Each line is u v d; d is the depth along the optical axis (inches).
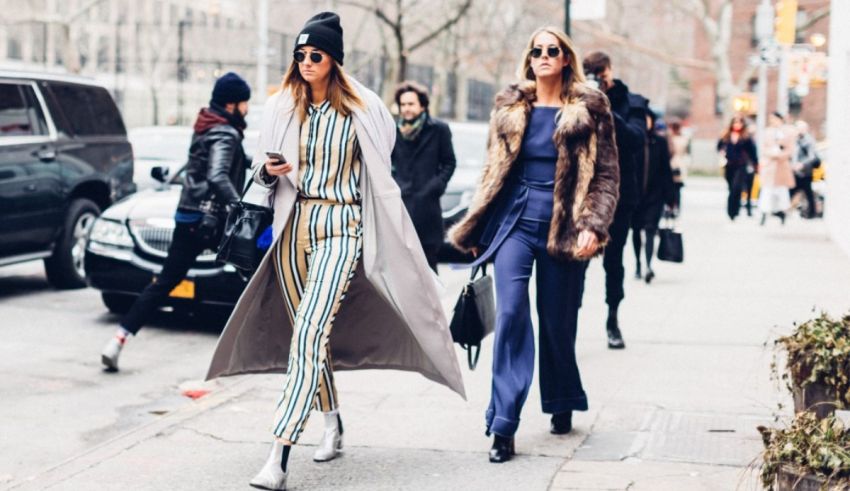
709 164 2401.6
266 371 224.5
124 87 2095.2
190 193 308.3
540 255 227.5
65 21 1713.8
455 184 587.8
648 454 220.8
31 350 348.5
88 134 480.1
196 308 373.4
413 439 235.5
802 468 164.9
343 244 205.9
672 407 261.0
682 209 1090.7
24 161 441.7
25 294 459.5
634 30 2315.5
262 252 213.9
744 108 1440.7
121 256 379.2
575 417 251.9
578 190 221.1
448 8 1556.3
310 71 203.3
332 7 1665.8
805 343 196.9
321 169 207.0
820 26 2062.0
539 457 220.4
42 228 452.1
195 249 315.3
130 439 236.5
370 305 220.2
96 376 316.2
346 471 213.5
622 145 306.3
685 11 1892.2
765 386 282.7
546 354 233.5
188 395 295.0
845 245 622.5
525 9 1870.1
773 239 724.0
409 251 209.2
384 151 208.8
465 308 224.7
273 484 198.2
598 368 305.6
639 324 378.6
